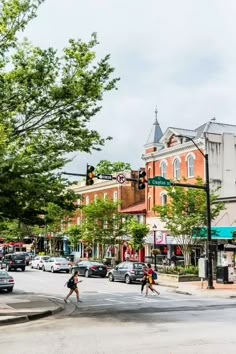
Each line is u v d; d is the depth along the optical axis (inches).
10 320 634.2
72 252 2687.0
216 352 413.4
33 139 741.3
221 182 1695.4
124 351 422.9
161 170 1927.9
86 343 469.1
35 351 433.7
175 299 905.5
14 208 673.6
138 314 693.3
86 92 709.9
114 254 2172.7
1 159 637.9
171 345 447.8
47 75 712.4
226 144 1727.4
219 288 1110.4
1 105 701.9
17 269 1967.3
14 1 697.0
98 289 1120.2
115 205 1911.9
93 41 741.9
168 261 1738.4
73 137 762.2
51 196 692.7
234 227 1392.7
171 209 1421.0
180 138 1818.4
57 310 741.3
